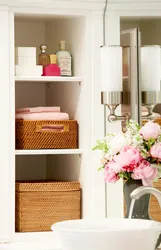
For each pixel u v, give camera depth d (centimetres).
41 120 381
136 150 273
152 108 323
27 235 374
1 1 363
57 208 384
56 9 373
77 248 215
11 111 369
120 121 340
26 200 379
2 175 367
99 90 377
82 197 388
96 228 243
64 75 391
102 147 289
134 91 332
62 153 379
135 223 243
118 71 334
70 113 402
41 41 429
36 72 381
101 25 374
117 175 279
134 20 352
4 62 366
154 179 276
